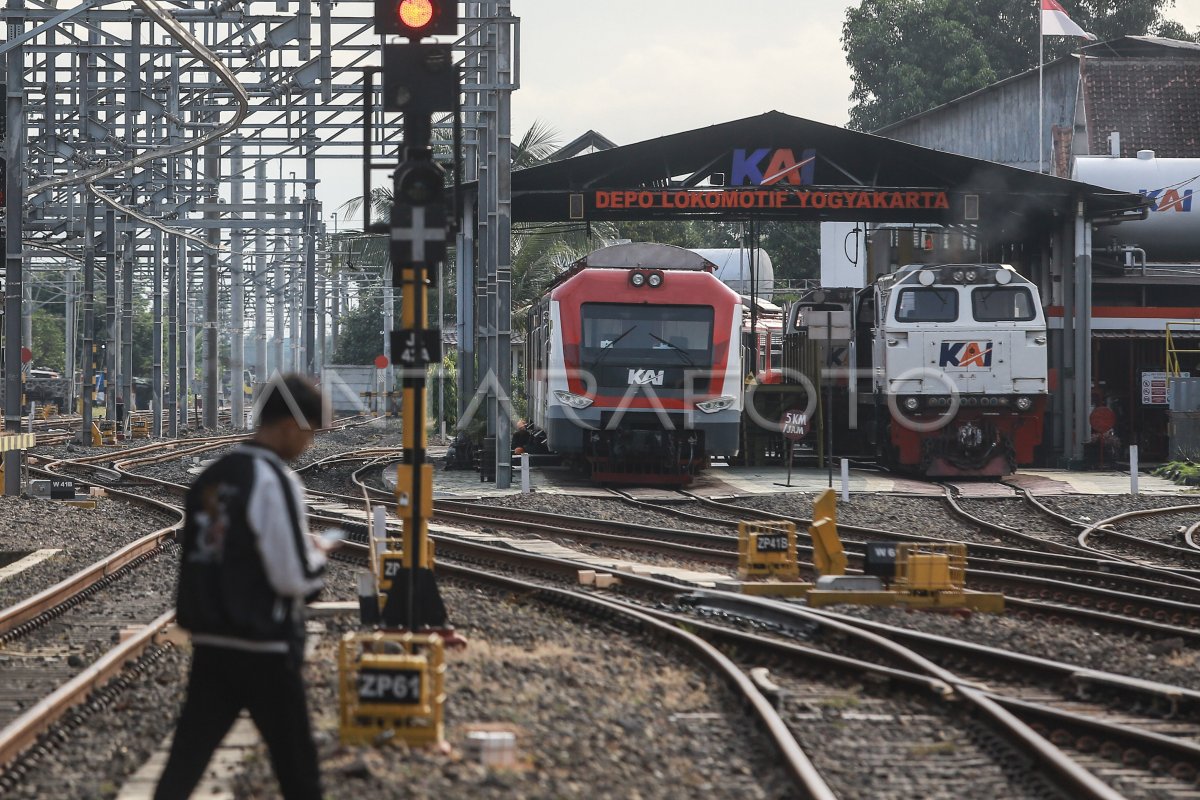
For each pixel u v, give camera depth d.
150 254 178.50
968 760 26.77
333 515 76.62
